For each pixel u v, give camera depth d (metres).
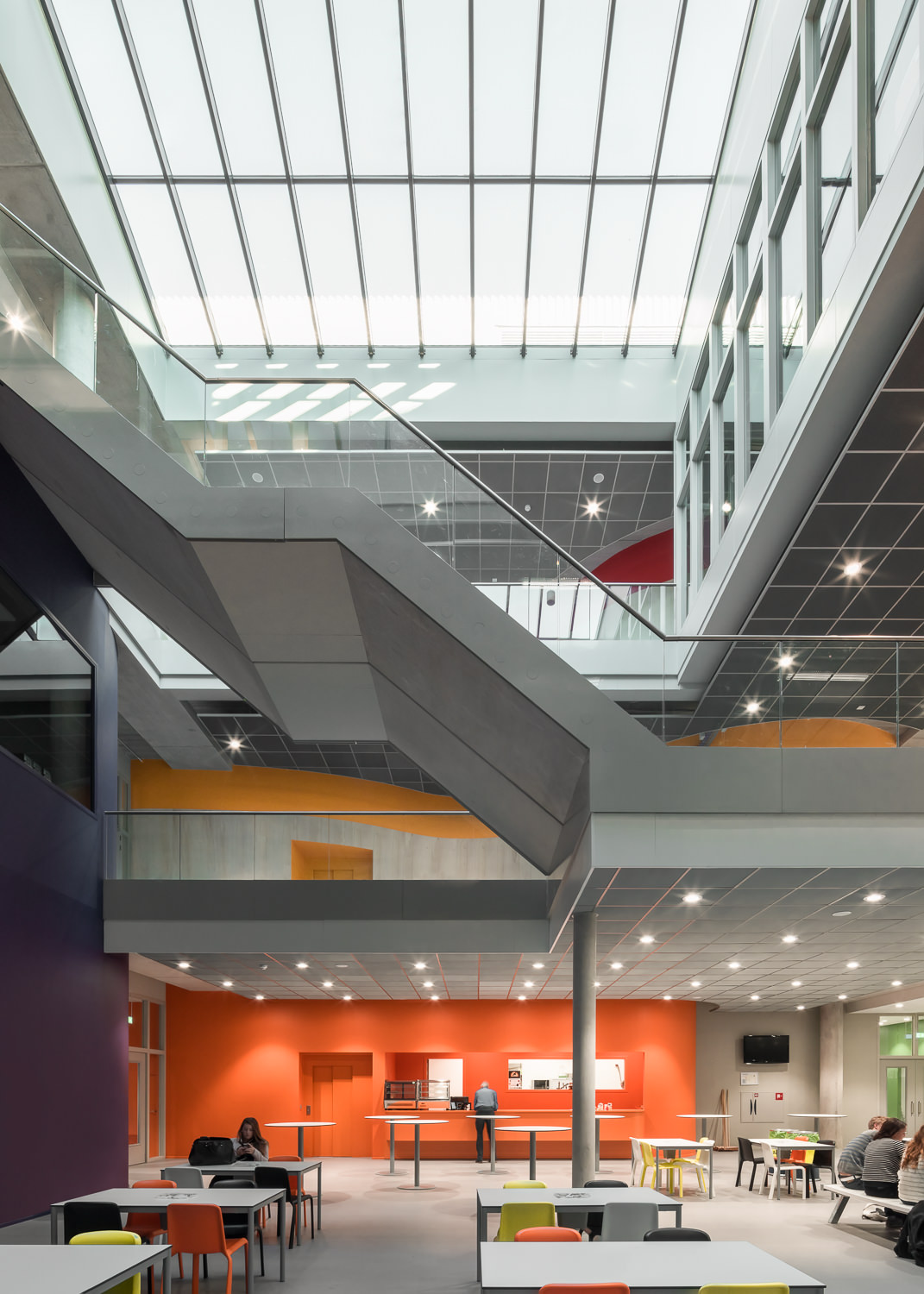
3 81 14.84
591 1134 12.62
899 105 9.84
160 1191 9.99
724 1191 17.61
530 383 23.30
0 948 12.72
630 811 10.03
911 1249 11.00
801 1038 27.48
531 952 16.62
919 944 15.06
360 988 22.25
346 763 26.30
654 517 24.19
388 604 11.12
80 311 11.39
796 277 13.70
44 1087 13.89
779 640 10.34
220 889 16.78
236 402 11.26
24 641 13.82
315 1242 12.18
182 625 15.43
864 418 11.38
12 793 13.23
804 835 9.95
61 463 12.39
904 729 10.16
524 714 10.59
